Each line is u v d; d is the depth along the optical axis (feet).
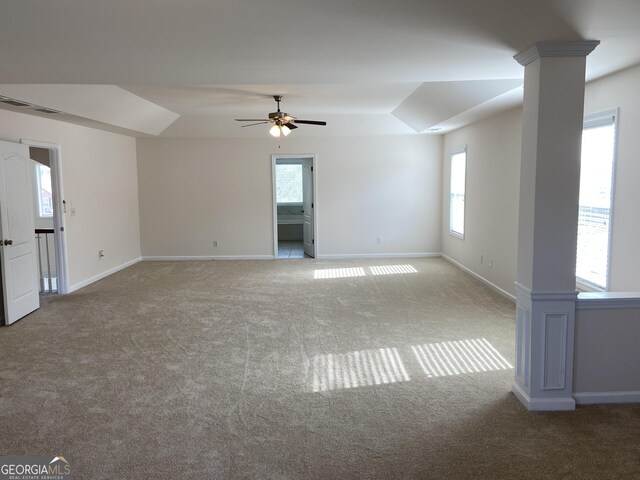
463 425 10.21
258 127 28.76
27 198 18.94
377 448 9.38
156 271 27.40
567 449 9.25
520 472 8.54
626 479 8.31
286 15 8.14
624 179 12.74
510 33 9.18
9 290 17.51
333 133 29.94
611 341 10.87
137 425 10.34
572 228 10.37
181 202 30.91
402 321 17.66
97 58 11.02
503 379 12.55
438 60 11.39
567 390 10.85
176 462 8.97
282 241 40.29
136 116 23.61
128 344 15.40
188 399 11.55
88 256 24.30
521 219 11.02
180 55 10.77
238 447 9.46
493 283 22.58
